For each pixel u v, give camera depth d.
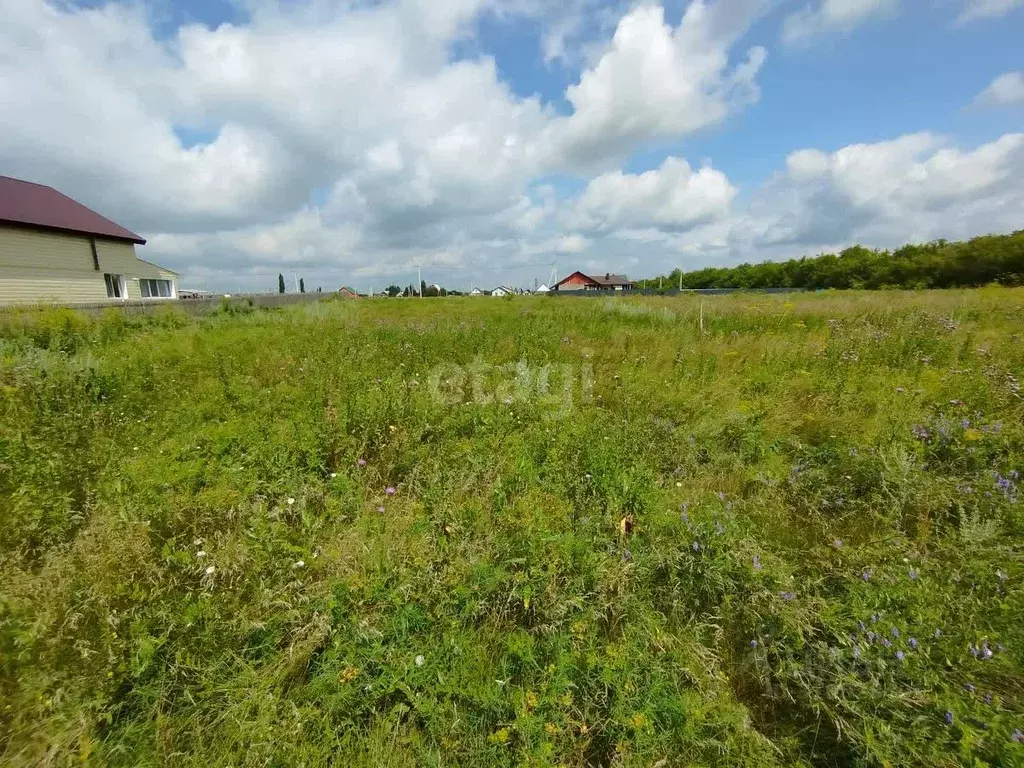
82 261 17.56
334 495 2.88
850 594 1.96
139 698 1.66
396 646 1.87
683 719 1.61
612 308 13.56
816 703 1.62
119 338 9.09
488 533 2.50
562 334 8.60
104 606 1.86
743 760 1.52
